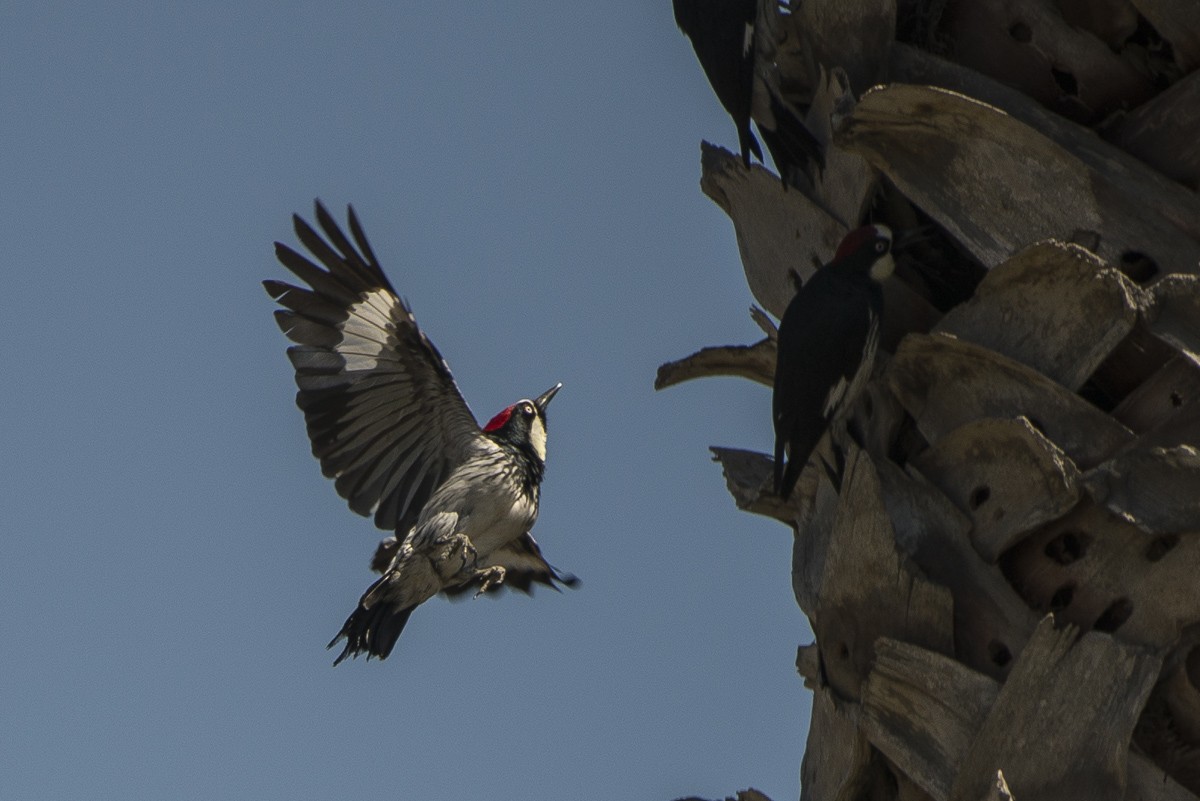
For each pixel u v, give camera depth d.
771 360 9.44
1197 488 6.68
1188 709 6.68
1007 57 7.93
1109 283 6.98
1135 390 7.06
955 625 6.95
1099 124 7.79
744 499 9.36
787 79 8.99
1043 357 7.17
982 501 7.11
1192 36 7.58
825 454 8.37
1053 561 6.95
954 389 7.43
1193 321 6.98
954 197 7.65
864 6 8.10
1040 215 7.48
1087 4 7.86
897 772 6.98
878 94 7.54
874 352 8.02
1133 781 6.54
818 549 8.19
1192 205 7.32
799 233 8.74
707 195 9.62
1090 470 6.84
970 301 7.46
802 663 8.12
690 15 9.35
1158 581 6.73
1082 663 6.57
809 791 7.79
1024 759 6.52
